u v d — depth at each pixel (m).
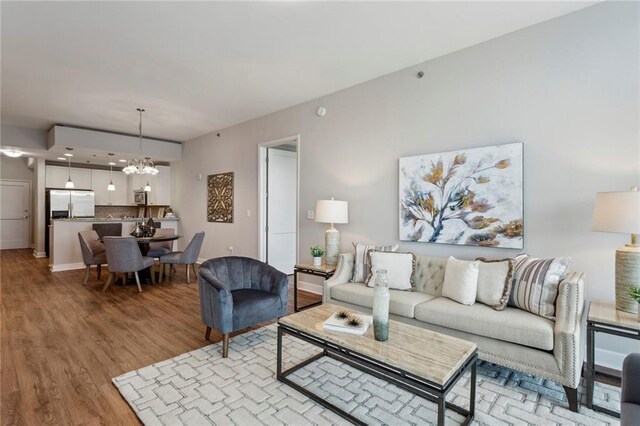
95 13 2.65
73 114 5.44
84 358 2.72
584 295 2.58
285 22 2.79
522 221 2.91
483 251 3.16
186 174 7.57
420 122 3.58
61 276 5.70
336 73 3.85
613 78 2.52
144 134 6.93
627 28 2.47
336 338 2.07
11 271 6.11
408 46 3.21
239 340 3.12
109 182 9.29
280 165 5.96
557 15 2.72
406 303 2.82
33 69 3.72
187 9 2.60
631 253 2.14
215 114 5.46
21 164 9.51
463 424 1.90
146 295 4.59
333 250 4.07
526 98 2.90
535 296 2.38
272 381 2.39
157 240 5.15
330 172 4.49
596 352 2.60
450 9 2.62
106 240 4.63
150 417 1.97
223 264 3.35
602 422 1.93
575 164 2.68
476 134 3.19
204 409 2.05
